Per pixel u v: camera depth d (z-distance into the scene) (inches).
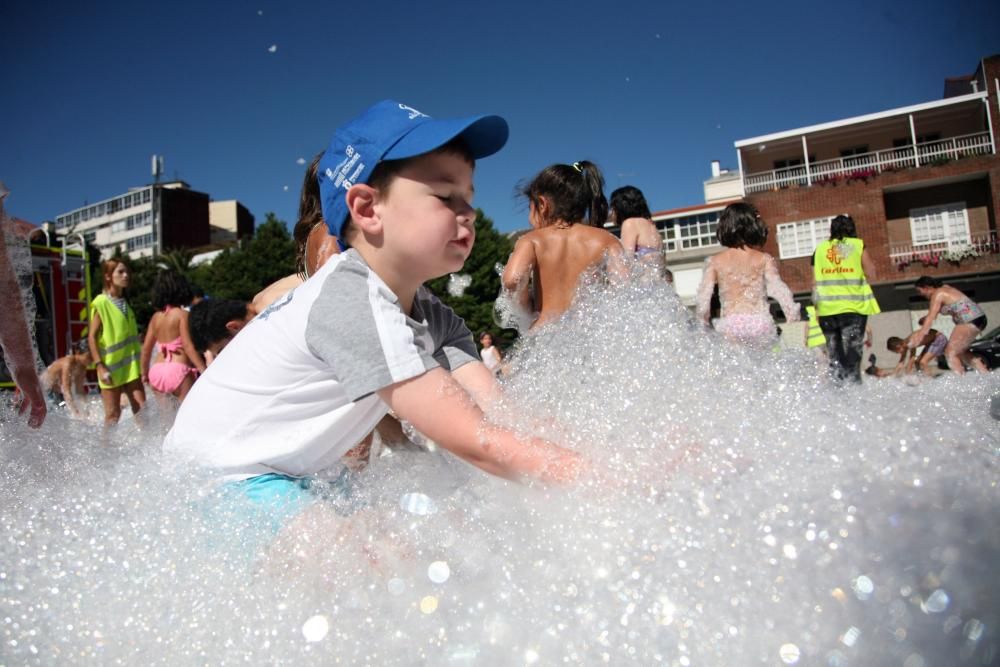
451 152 48.1
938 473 33.2
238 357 53.0
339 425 51.3
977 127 941.2
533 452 41.2
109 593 37.5
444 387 44.9
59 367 202.8
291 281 107.0
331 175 50.7
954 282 874.8
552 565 34.9
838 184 901.2
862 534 30.4
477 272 1050.1
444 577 36.1
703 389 46.2
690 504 35.4
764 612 29.0
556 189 128.3
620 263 121.9
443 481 51.6
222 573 39.3
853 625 27.3
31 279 69.1
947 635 25.7
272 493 48.3
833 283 206.7
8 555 39.3
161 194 2431.1
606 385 49.3
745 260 171.3
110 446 61.6
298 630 33.9
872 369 255.8
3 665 33.7
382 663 31.4
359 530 41.9
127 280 211.2
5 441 56.3
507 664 30.1
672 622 29.9
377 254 49.7
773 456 37.2
